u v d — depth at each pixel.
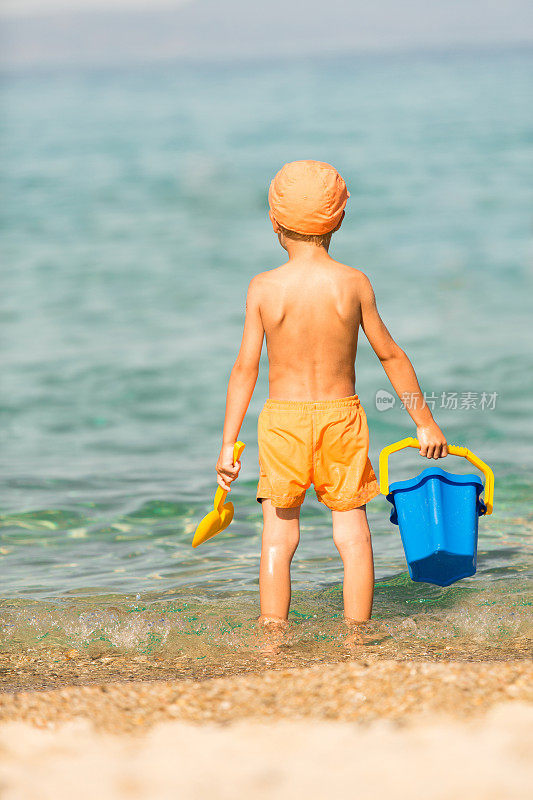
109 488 21.25
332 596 13.93
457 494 12.48
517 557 15.76
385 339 12.85
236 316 43.00
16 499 20.38
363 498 12.61
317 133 136.50
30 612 13.08
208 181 93.31
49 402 30.41
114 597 14.11
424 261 54.72
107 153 122.00
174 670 10.91
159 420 28.47
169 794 6.50
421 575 12.52
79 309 44.72
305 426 12.38
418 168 95.50
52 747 7.62
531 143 110.75
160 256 58.66
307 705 8.54
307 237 12.65
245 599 13.81
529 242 58.69
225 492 13.13
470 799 6.22
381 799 6.29
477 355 34.66
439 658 10.91
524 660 10.65
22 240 64.62
